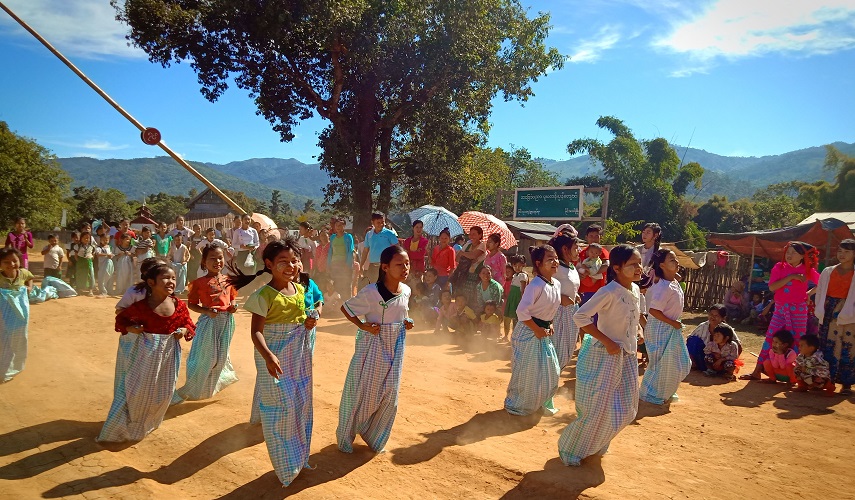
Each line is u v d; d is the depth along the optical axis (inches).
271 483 163.6
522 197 793.6
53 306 452.4
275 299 164.6
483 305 396.5
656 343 255.3
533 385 226.4
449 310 401.7
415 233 466.0
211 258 233.8
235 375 257.8
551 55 967.6
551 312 226.8
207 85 849.5
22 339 261.1
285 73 844.0
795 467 186.7
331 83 880.3
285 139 905.5
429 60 818.8
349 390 180.9
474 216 552.1
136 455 184.4
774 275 308.0
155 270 190.9
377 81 852.0
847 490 170.1
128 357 190.9
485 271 394.9
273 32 740.0
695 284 613.0
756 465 187.8
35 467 171.0
